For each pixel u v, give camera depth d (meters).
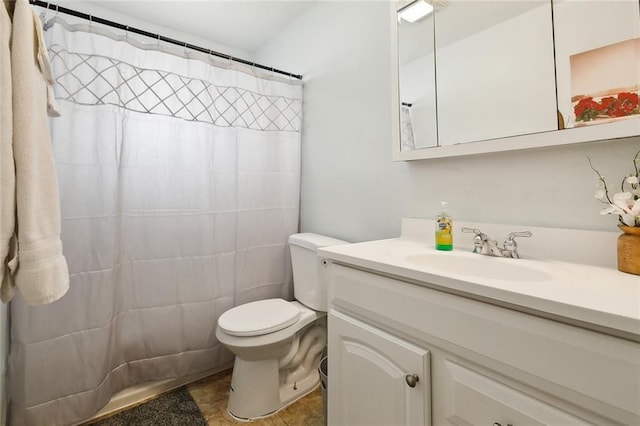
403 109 1.34
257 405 1.46
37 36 0.77
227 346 1.40
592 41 0.86
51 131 1.29
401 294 0.82
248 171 1.84
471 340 0.67
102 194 1.41
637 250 0.73
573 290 0.61
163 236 1.59
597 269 0.81
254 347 1.38
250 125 1.85
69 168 1.32
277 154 1.95
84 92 1.36
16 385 1.24
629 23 0.81
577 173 0.92
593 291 0.60
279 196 1.96
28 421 1.24
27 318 1.24
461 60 1.16
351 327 0.97
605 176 0.87
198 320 1.68
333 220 1.80
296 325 1.53
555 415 0.56
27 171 0.70
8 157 0.67
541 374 0.57
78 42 1.34
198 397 1.61
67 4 1.81
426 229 1.28
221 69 1.75
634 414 0.48
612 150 0.85
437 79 1.22
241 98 1.81
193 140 1.66
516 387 0.61
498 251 1.01
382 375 0.87
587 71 0.87
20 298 1.23
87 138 1.37
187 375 1.70
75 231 1.34
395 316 0.84
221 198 1.75
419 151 1.27
